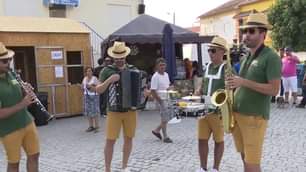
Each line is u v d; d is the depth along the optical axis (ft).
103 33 64.59
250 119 14.20
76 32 45.01
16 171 16.42
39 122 39.01
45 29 42.91
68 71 45.03
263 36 14.07
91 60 46.55
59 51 43.80
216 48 18.33
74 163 23.76
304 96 42.47
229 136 28.81
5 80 15.75
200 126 19.20
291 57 44.39
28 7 56.24
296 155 23.36
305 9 92.17
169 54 41.86
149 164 22.48
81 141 30.50
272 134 29.35
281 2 95.25
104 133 33.53
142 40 47.44
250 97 14.17
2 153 27.45
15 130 15.87
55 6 58.90
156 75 27.71
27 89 16.14
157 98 27.84
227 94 14.83
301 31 92.89
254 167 14.34
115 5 65.98
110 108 19.43
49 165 23.50
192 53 68.85
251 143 14.24
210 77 18.63
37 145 16.70
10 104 15.65
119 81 19.19
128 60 59.41
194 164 22.20
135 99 19.47
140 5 67.82
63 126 38.42
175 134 30.78
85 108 34.78
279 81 13.65
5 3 54.03
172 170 21.21
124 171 20.47
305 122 33.99
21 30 41.06
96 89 19.35
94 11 63.46
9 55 15.78
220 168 21.11
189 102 29.30
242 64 14.79
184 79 50.55
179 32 49.32
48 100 42.78
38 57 42.37
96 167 22.70
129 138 20.06
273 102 46.70
